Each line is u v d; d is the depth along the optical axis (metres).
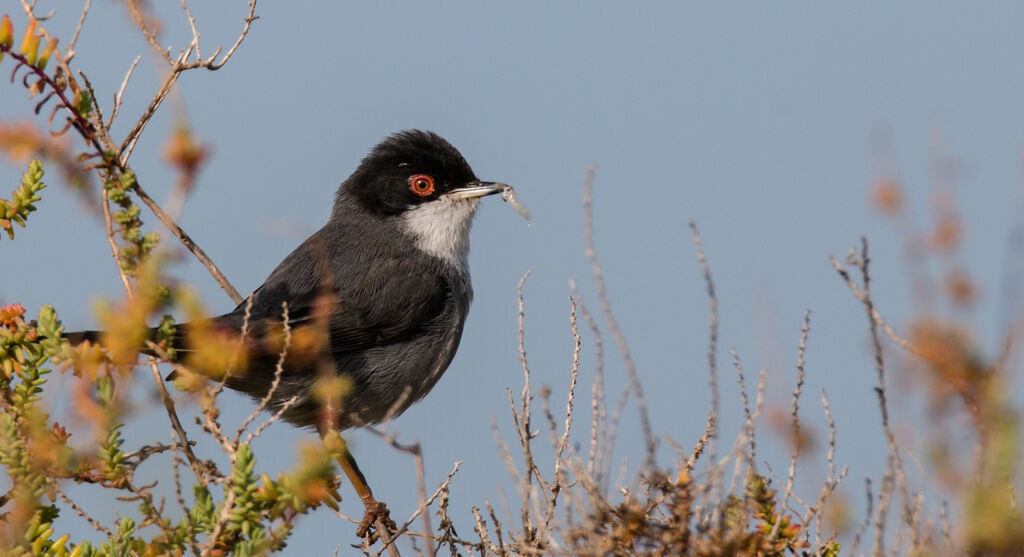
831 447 6.46
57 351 6.21
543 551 6.65
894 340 6.02
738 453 6.48
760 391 6.56
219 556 6.07
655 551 6.51
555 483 7.15
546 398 6.83
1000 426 5.54
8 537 6.60
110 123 8.02
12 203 8.30
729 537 6.46
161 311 6.14
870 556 5.80
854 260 6.13
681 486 6.49
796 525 6.64
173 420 7.76
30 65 6.96
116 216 6.36
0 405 7.44
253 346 6.73
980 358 5.81
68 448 6.64
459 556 7.93
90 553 6.66
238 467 5.80
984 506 5.48
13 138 6.83
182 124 6.32
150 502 6.40
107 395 6.26
